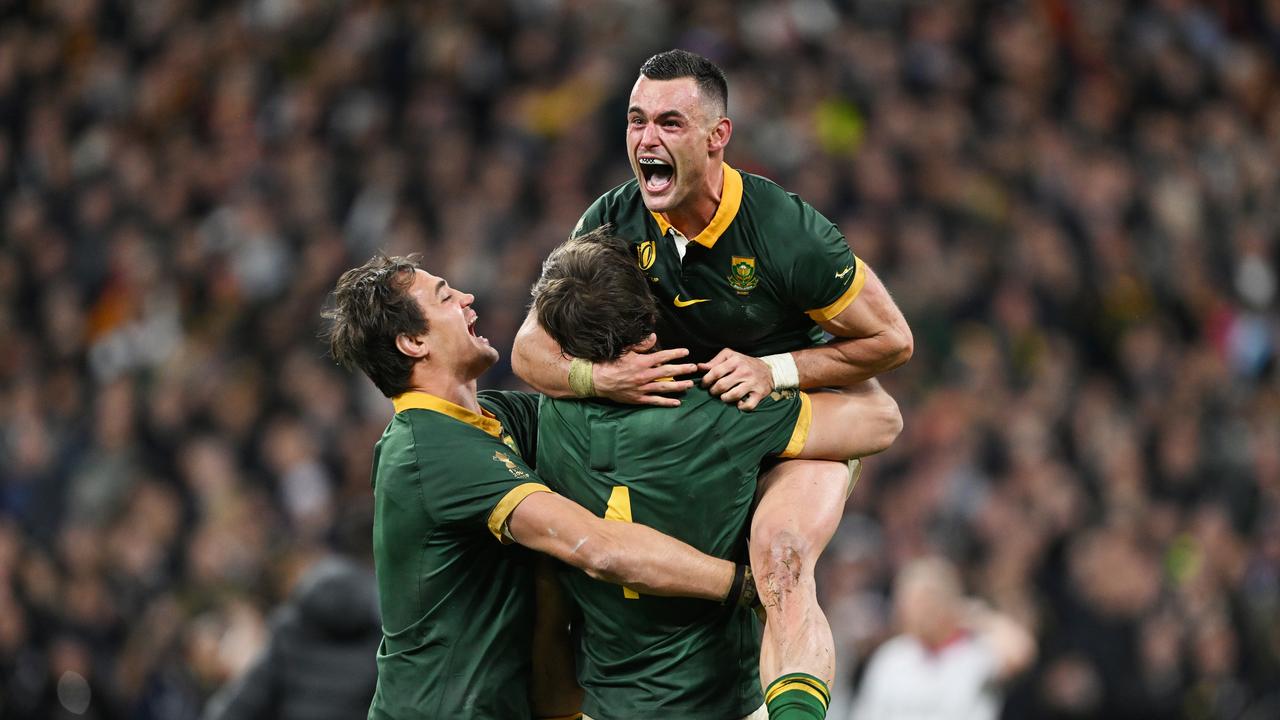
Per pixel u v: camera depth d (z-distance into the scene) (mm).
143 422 44344
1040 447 40156
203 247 51406
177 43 60125
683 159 15203
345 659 22547
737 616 15844
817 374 15953
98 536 39719
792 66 52062
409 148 52188
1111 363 46094
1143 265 48875
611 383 15477
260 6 59688
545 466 16062
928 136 50438
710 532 15562
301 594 22797
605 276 15492
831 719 33156
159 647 34781
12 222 54906
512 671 16141
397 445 15992
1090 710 34219
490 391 17484
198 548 38562
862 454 16250
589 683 16156
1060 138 52500
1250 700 35062
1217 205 52375
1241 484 41656
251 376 45031
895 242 46125
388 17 56156
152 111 57438
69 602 36750
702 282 15781
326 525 38344
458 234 47344
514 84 54625
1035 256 47062
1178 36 58688
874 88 51969
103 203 54312
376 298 16141
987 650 30672
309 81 56344
